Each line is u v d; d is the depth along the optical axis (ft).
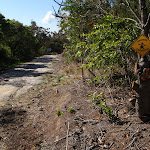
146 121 10.53
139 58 10.09
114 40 13.20
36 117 17.20
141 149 8.45
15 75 39.47
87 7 18.12
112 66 13.60
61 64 55.31
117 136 9.84
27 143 12.71
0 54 61.93
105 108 11.79
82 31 22.39
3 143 13.00
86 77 24.94
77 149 9.66
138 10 15.29
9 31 80.84
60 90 23.18
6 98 23.35
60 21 20.90
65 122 13.14
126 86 15.31
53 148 10.52
